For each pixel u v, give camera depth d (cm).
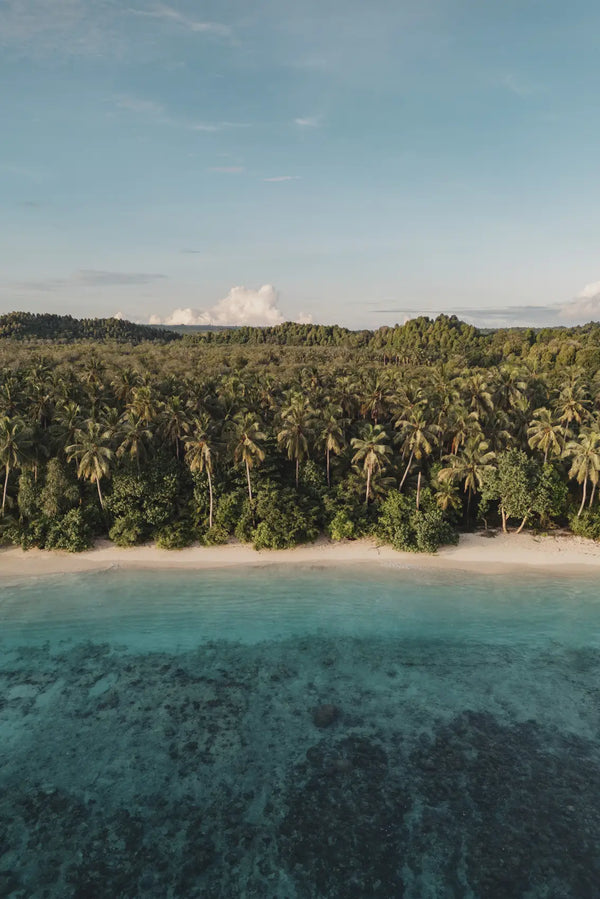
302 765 3028
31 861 2469
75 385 8169
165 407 6981
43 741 3166
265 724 3338
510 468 6200
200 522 6278
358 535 6247
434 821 2700
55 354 12000
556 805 2794
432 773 2986
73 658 3962
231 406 7700
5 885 2358
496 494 6353
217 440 6397
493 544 6216
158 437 6956
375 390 8244
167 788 2867
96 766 2997
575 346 15788
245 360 13300
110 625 4425
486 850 2552
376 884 2388
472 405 7662
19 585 5125
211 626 4428
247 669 3862
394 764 3042
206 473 6394
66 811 2725
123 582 5216
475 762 3064
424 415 7469
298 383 9712
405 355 15700
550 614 4672
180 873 2428
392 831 2644
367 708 3491
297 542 6122
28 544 5831
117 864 2464
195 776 2941
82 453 5825
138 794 2831
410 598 4944
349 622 4506
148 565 5594
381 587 5169
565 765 3052
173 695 3578
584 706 3522
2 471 6288
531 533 6519
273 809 2758
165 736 3222
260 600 4881
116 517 6112
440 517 6097
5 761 3014
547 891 2361
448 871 2448
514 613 4678
